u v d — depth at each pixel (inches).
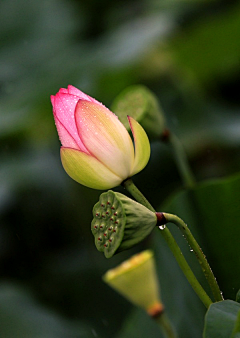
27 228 86.3
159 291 60.6
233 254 57.2
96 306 79.0
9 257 85.3
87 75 93.8
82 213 87.6
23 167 89.6
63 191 87.8
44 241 86.6
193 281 50.1
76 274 82.3
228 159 89.0
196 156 88.7
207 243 57.7
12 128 92.4
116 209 49.4
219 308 48.3
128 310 78.0
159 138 63.0
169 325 57.5
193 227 58.3
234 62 94.3
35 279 83.8
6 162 92.7
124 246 49.2
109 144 50.5
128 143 50.8
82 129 50.4
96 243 49.9
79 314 78.4
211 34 88.0
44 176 88.2
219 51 91.9
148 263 57.0
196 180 88.2
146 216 49.4
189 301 59.1
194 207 58.4
